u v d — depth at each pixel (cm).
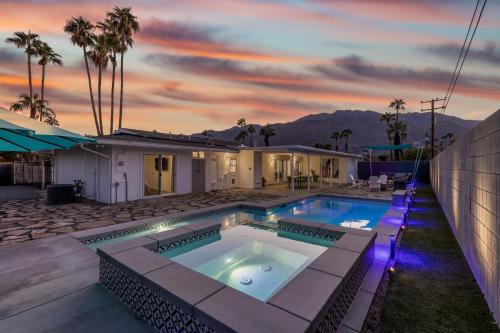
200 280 317
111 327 300
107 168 1138
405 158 4378
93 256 499
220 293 288
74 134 382
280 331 228
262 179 1927
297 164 2631
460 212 584
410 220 876
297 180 1977
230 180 1806
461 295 376
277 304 270
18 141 416
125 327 301
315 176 2461
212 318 244
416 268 475
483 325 307
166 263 365
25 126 305
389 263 500
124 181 1174
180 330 277
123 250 414
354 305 352
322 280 325
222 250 651
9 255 500
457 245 605
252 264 579
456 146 647
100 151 1170
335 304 305
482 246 382
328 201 1447
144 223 750
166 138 1758
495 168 322
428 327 304
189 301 269
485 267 364
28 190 1529
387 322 314
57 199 1083
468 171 486
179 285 302
